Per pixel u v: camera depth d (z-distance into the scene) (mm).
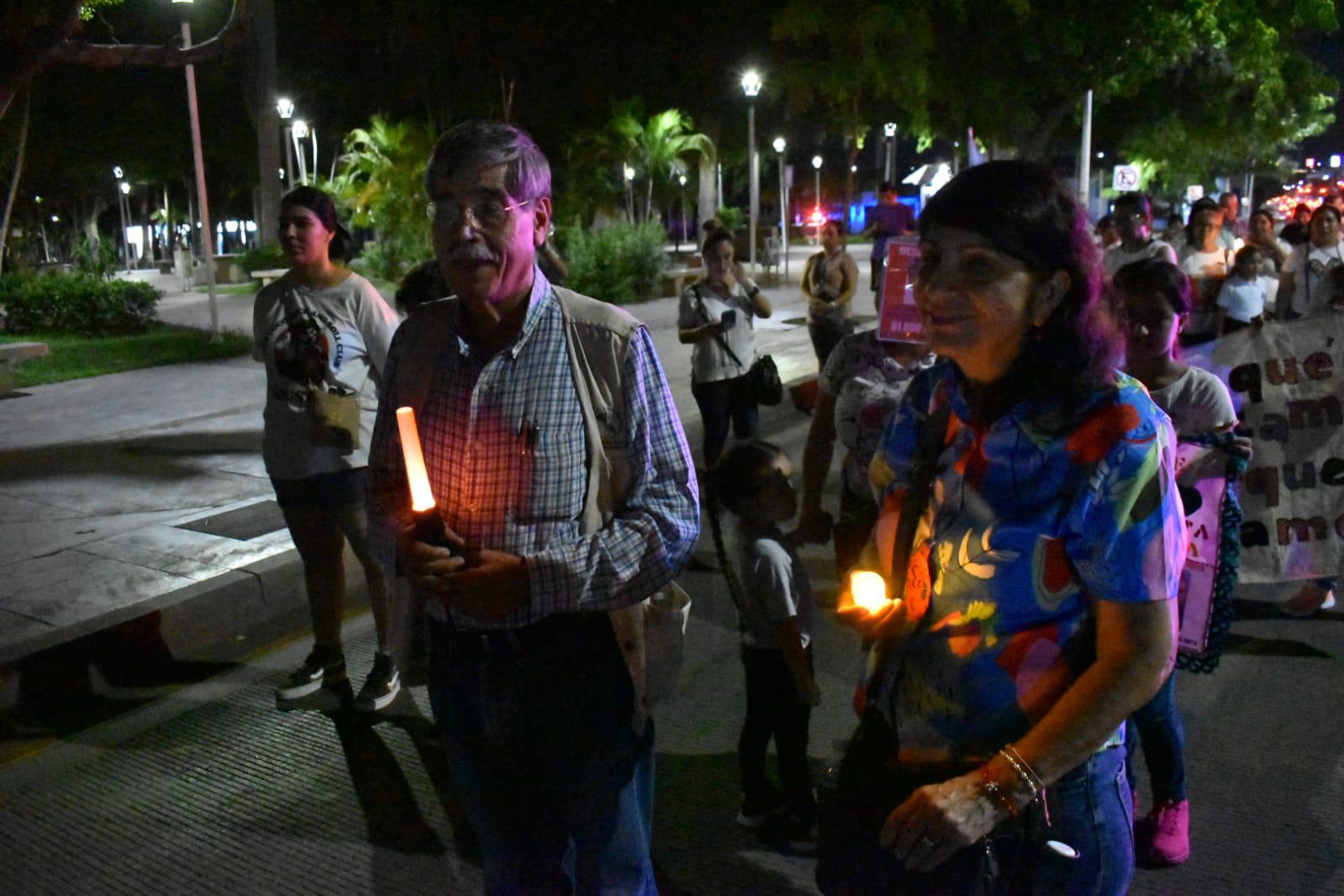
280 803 3893
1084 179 20875
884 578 1896
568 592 2152
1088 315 1629
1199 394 3369
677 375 11898
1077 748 1631
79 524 6754
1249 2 25531
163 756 4258
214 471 8117
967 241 1608
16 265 30828
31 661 4707
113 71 35000
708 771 3992
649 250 22000
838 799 1858
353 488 4352
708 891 3270
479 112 30266
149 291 18562
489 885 2449
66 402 11383
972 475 1719
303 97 34094
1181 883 3254
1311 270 7773
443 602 2225
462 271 2170
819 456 4039
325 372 4219
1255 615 5316
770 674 3436
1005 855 1738
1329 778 3809
